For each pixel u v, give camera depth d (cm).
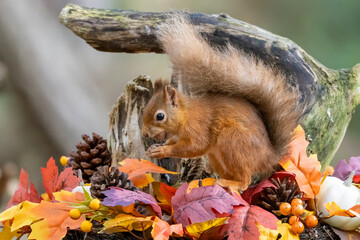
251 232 250
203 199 251
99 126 507
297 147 258
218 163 261
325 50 525
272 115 258
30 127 501
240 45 266
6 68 482
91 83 528
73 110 496
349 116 271
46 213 252
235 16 591
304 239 254
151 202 251
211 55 260
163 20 267
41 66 486
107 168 254
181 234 249
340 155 539
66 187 259
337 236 255
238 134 257
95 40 268
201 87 261
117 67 596
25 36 480
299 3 552
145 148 267
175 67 261
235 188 256
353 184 262
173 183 268
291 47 267
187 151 260
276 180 257
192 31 262
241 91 259
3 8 474
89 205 251
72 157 265
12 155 498
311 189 256
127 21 267
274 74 262
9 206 259
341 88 269
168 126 261
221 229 251
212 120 259
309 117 265
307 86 266
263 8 580
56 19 507
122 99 268
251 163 256
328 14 535
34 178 500
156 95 264
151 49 268
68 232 255
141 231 254
